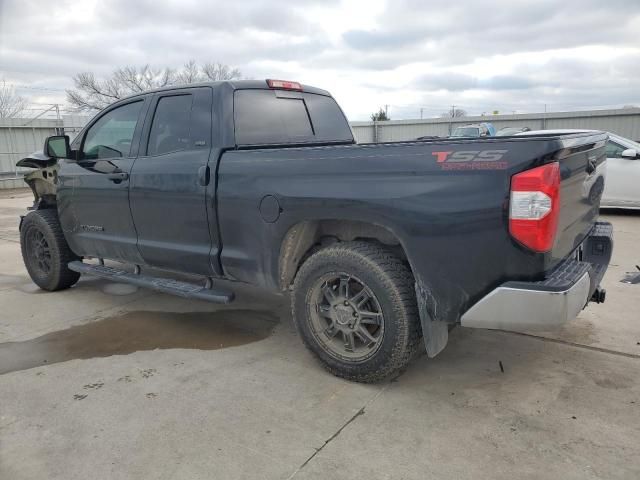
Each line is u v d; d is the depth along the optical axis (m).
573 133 3.08
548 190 2.54
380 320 3.12
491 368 3.51
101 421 2.91
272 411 3.00
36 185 5.52
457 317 2.86
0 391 3.28
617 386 3.23
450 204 2.74
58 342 4.10
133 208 4.30
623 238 7.67
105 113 4.74
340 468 2.47
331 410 3.00
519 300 2.64
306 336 3.44
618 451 2.57
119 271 4.74
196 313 4.78
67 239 5.16
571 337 4.01
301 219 3.26
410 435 2.74
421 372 3.47
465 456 2.55
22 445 2.69
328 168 3.14
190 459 2.55
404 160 2.88
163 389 3.29
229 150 3.73
